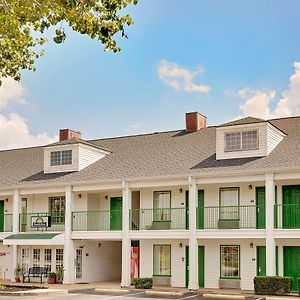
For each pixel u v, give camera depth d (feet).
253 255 88.89
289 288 78.79
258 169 84.17
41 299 75.10
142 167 98.84
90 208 105.40
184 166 93.91
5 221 112.88
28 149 133.28
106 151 112.57
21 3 44.29
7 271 111.14
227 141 92.53
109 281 106.93
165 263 95.96
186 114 113.39
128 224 95.04
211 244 92.58
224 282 90.33
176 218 96.12
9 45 51.39
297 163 82.38
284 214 86.84
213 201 93.30
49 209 109.70
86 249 104.01
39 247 107.45
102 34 46.19
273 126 90.99
